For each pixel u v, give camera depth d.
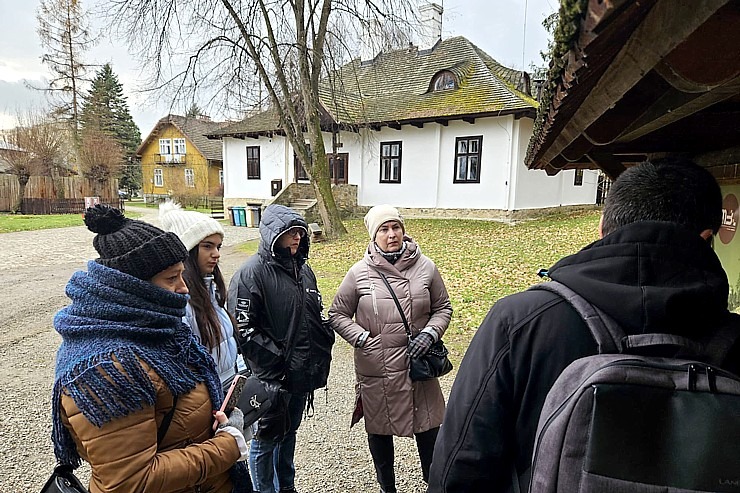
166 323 1.24
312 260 10.09
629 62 0.85
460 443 0.99
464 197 15.78
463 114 14.71
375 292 2.41
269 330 2.27
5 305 6.79
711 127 1.77
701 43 0.70
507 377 0.95
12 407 3.65
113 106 46.72
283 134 19.27
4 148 27.36
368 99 18.20
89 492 1.12
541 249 10.01
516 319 0.95
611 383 0.74
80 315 1.18
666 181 0.93
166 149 38.28
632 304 0.81
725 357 0.81
